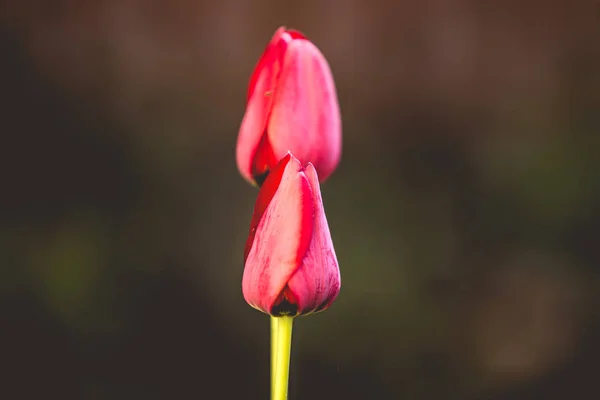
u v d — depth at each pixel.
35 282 1.65
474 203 1.78
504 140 1.80
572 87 1.81
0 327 1.61
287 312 0.59
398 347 1.67
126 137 1.76
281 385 0.60
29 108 1.74
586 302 1.75
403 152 1.79
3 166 1.72
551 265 1.76
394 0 1.79
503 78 1.82
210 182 1.77
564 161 1.79
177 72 1.77
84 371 1.64
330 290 0.59
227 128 1.78
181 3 1.76
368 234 1.72
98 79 1.76
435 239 1.75
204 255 1.75
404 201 1.76
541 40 1.81
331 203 1.72
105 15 1.75
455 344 1.71
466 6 1.80
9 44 1.73
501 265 1.76
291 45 0.63
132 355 1.67
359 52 1.78
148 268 1.72
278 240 0.58
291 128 0.63
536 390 1.74
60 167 1.74
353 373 1.64
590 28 1.80
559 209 1.77
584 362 1.75
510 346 1.74
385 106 1.79
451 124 1.80
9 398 1.60
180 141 1.77
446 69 1.80
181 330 1.71
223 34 1.77
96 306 1.66
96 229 1.72
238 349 1.72
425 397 1.68
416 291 1.71
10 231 1.68
